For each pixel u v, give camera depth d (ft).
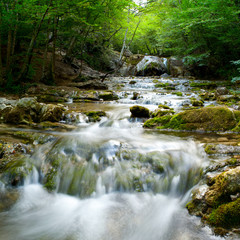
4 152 12.33
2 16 30.66
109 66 80.89
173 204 9.48
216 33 52.29
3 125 17.83
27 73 39.11
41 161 12.09
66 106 26.20
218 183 7.90
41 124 18.71
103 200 10.14
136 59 87.35
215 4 43.11
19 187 10.73
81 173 11.36
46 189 10.79
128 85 50.11
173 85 47.19
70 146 13.12
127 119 20.90
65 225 8.45
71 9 34.06
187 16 52.80
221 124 16.19
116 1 47.16
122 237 7.75
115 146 13.01
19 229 8.18
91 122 20.71
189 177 10.30
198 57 55.42
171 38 64.13
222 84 43.68
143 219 8.70
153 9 65.87
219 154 11.31
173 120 17.95
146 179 10.92
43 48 59.16
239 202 7.13
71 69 57.67
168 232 7.76
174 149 12.60
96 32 62.39
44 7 30.32
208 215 7.55
